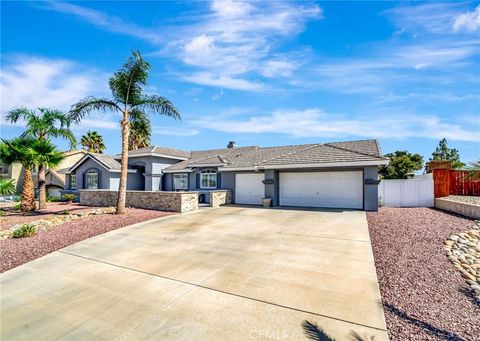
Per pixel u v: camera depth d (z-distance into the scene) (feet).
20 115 54.80
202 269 21.11
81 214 46.57
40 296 17.60
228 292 17.08
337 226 34.09
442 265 20.02
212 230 33.73
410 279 17.90
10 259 24.94
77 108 46.98
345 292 16.47
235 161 67.97
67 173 85.46
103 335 13.17
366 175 47.75
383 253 22.97
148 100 49.55
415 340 11.84
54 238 31.40
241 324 13.56
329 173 52.70
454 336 12.03
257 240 28.66
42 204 59.82
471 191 52.90
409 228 30.76
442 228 30.22
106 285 18.84
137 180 82.12
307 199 54.65
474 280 17.61
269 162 56.95
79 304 16.37
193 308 15.31
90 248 27.55
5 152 53.72
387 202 54.70
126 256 24.82
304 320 13.67
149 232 33.42
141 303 16.15
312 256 23.09
